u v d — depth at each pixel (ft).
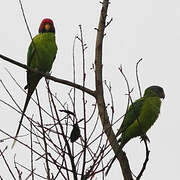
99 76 31.63
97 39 32.42
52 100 23.99
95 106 24.04
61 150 23.50
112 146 29.01
